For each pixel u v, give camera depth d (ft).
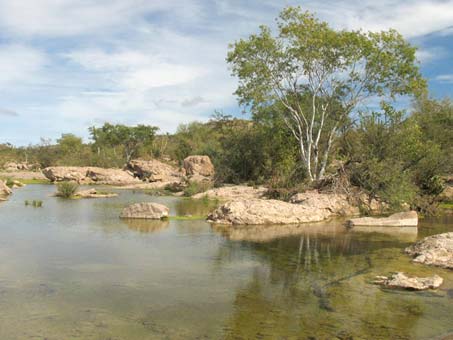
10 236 49.08
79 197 102.01
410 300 28.07
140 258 39.17
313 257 40.47
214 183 126.00
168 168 182.39
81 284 30.94
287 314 25.39
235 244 46.32
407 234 53.78
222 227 57.82
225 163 137.18
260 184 122.21
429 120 124.67
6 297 27.73
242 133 139.03
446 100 142.92
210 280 32.42
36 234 50.60
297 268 36.29
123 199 99.35
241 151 136.46
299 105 110.42
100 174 169.07
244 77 103.14
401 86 100.78
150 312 25.50
